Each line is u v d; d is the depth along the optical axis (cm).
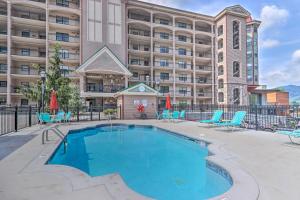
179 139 997
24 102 3184
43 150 630
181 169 556
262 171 429
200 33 4547
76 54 3447
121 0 3541
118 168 568
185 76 4456
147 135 1173
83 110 2169
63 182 373
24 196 320
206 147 761
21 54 3312
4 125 1241
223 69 4488
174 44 4281
